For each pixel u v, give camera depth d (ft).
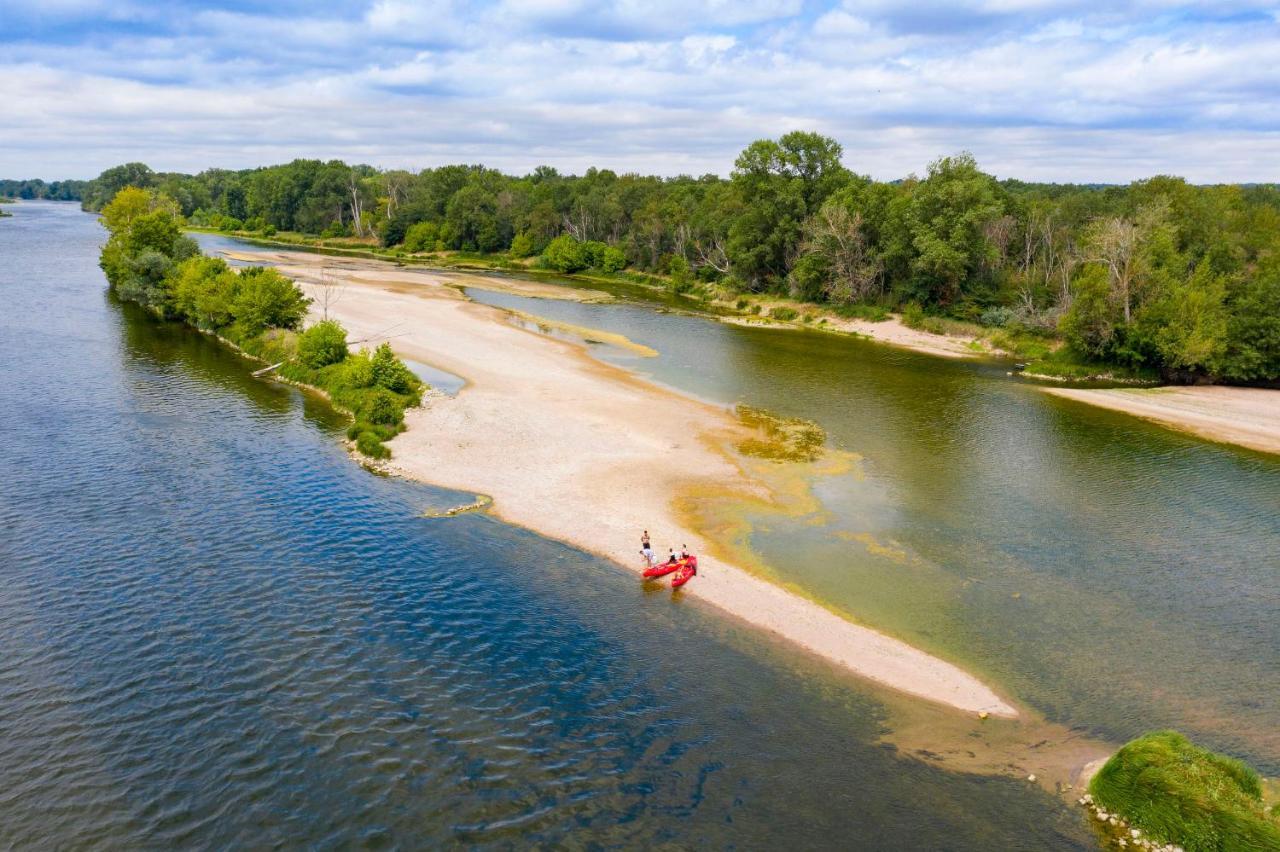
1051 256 315.78
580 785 70.74
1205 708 84.48
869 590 105.70
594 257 490.90
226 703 78.95
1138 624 100.42
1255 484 149.07
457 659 88.38
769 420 179.32
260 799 67.26
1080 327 242.58
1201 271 236.43
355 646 89.71
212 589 99.76
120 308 285.84
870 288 327.47
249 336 231.71
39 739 72.90
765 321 323.98
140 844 62.34
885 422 182.09
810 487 139.85
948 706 83.20
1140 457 162.81
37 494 123.85
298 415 170.50
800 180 358.02
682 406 186.39
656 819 67.21
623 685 85.20
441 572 107.04
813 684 86.17
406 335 245.24
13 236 552.00
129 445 147.33
